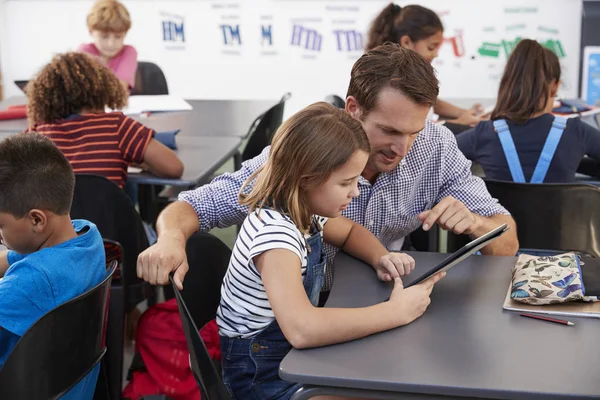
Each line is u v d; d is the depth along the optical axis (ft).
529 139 8.50
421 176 6.30
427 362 4.09
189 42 19.16
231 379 5.11
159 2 18.90
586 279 4.95
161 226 5.60
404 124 5.29
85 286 5.14
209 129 11.11
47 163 4.99
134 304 7.89
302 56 18.99
